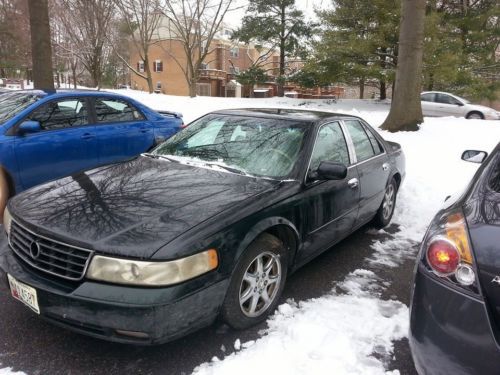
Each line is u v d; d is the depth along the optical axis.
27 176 5.29
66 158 5.66
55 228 2.69
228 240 2.73
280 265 3.23
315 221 3.59
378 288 3.73
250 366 2.65
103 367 2.65
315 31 25.84
